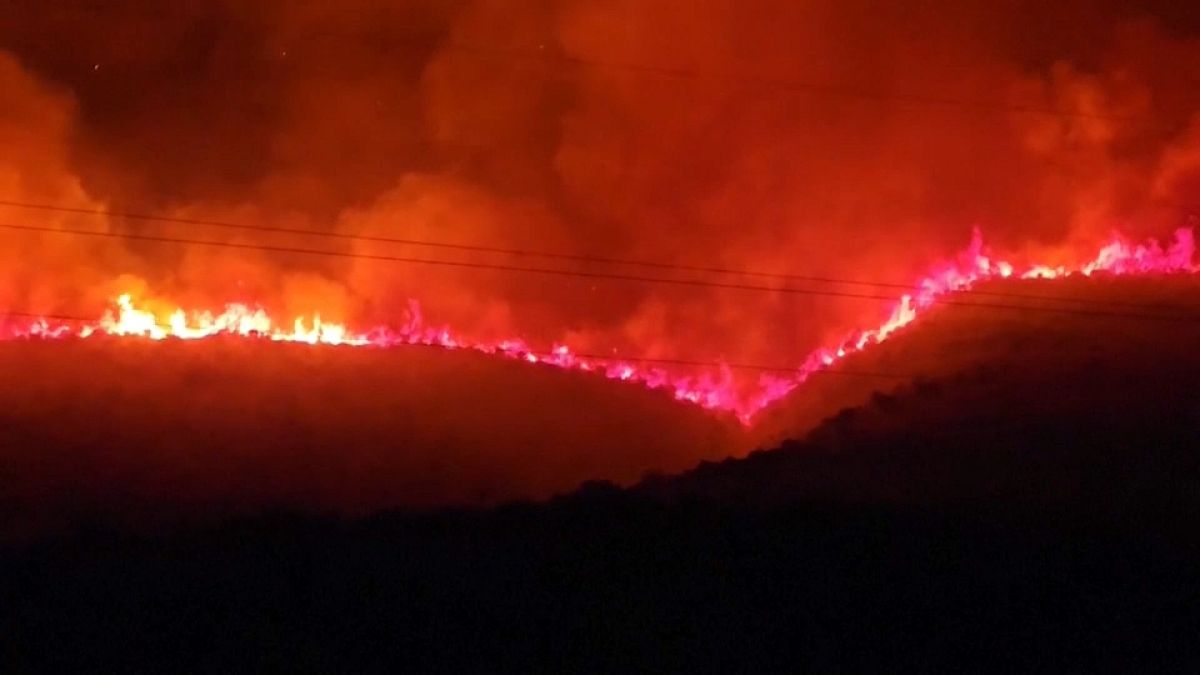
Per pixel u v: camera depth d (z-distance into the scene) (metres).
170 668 21.47
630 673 21.69
